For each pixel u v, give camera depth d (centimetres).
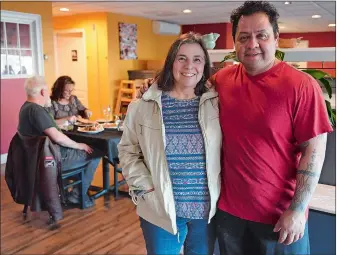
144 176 155
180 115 150
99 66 696
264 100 128
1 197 368
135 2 555
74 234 287
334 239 172
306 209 131
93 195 357
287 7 612
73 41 721
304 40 1148
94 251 261
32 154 287
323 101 124
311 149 124
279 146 128
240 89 136
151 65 748
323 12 676
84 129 350
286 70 128
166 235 158
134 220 313
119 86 716
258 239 140
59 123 371
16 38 512
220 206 150
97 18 679
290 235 126
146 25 779
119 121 372
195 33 154
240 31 129
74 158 319
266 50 126
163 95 153
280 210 134
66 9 632
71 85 399
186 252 167
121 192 374
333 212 164
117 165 384
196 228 158
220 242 154
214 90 150
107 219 315
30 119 296
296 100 123
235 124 136
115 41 695
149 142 150
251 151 132
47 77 561
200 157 147
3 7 484
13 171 303
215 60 214
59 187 298
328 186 193
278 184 132
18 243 272
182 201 151
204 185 149
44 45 550
